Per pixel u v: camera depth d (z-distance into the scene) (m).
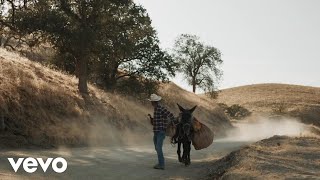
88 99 24.84
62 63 32.41
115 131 23.41
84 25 24.50
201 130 13.59
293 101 104.00
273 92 119.31
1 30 24.00
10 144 14.45
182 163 13.83
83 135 19.30
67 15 24.42
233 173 9.35
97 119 22.91
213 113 52.16
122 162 13.21
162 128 12.46
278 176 8.69
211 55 78.19
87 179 9.88
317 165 10.20
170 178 10.81
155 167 12.33
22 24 21.95
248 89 126.62
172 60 36.59
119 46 26.66
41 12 22.78
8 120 16.28
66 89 24.02
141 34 33.47
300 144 14.04
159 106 12.58
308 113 88.62
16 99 17.67
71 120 20.25
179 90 55.22
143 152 17.00
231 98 110.88
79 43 23.59
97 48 25.36
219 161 13.01
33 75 21.52
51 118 18.92
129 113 28.27
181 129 13.09
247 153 11.87
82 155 14.26
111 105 26.98
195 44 78.31
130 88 36.81
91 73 35.41
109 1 25.22
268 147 13.34
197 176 11.21
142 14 28.06
